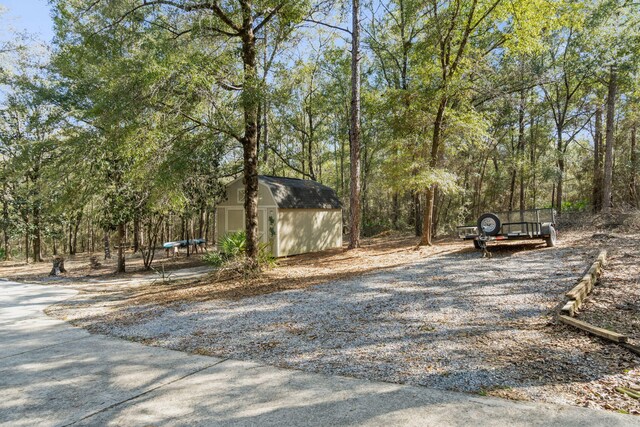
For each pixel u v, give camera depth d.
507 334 4.62
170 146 9.56
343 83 24.69
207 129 10.14
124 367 4.51
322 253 15.91
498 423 2.78
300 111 25.47
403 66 20.55
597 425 2.67
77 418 3.29
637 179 19.72
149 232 16.50
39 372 4.49
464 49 13.52
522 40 12.53
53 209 14.67
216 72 9.13
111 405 3.51
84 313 7.89
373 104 15.29
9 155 20.48
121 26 9.70
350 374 3.89
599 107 19.22
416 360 4.09
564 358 3.81
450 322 5.25
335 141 29.94
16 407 3.55
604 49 16.06
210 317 6.62
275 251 15.34
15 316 7.93
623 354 3.78
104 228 15.41
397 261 11.21
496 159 24.69
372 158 26.92
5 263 24.38
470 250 11.77
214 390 3.72
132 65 8.28
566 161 22.23
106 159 13.74
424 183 11.98
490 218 10.23
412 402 3.20
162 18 9.63
